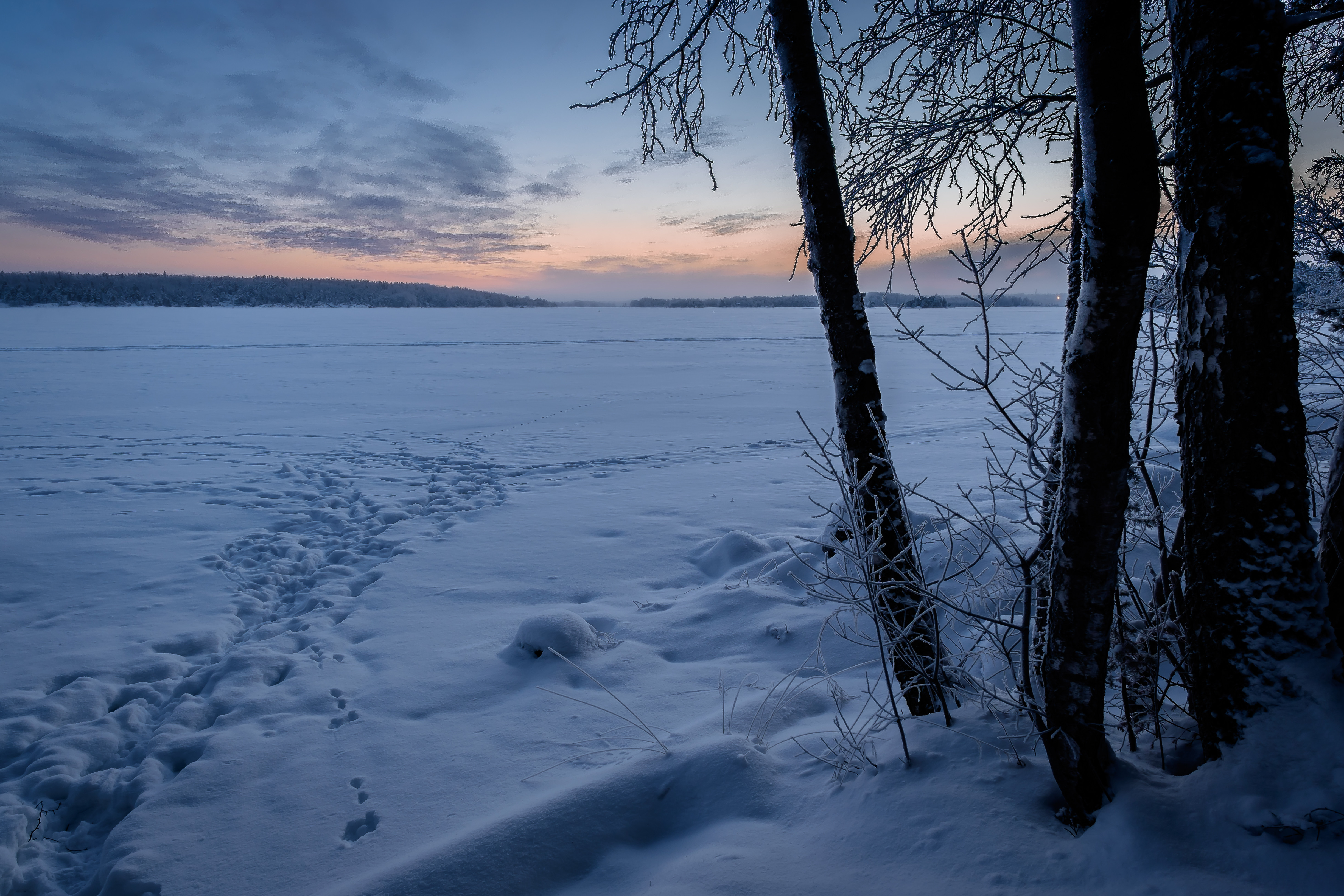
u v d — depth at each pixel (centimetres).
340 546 653
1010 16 296
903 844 188
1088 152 162
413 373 2389
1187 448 188
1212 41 169
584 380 2244
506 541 646
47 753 307
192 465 1030
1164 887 156
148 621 465
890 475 265
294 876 227
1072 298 270
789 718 297
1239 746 174
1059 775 189
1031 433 234
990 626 284
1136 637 221
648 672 370
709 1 342
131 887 225
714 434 1314
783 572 493
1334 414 267
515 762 288
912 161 354
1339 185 401
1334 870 147
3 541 637
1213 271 174
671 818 231
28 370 2266
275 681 387
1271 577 174
